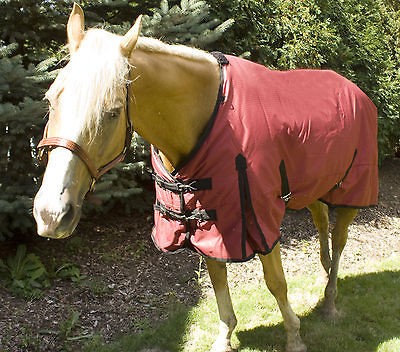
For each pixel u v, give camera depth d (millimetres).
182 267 3740
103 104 1500
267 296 3377
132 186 3865
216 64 2113
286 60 4875
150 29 3604
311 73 2631
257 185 2061
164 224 2262
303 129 2311
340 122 2568
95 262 3727
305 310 3227
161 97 1875
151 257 3871
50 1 3520
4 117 3014
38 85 3350
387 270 3896
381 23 6418
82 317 3027
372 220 5051
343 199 2771
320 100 2520
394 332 3014
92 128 1497
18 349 2662
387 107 5719
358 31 5867
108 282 3465
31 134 3234
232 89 2092
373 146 2836
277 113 2217
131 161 3891
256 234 2094
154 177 2254
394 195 5879
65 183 1464
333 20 5625
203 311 3143
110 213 4574
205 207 2074
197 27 3844
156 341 2838
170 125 1965
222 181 2020
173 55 1906
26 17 3555
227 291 2693
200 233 2129
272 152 2139
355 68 5738
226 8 4684
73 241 3945
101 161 1594
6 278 3330
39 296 3178
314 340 2885
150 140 2002
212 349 2732
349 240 4496
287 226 4676
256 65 2324
